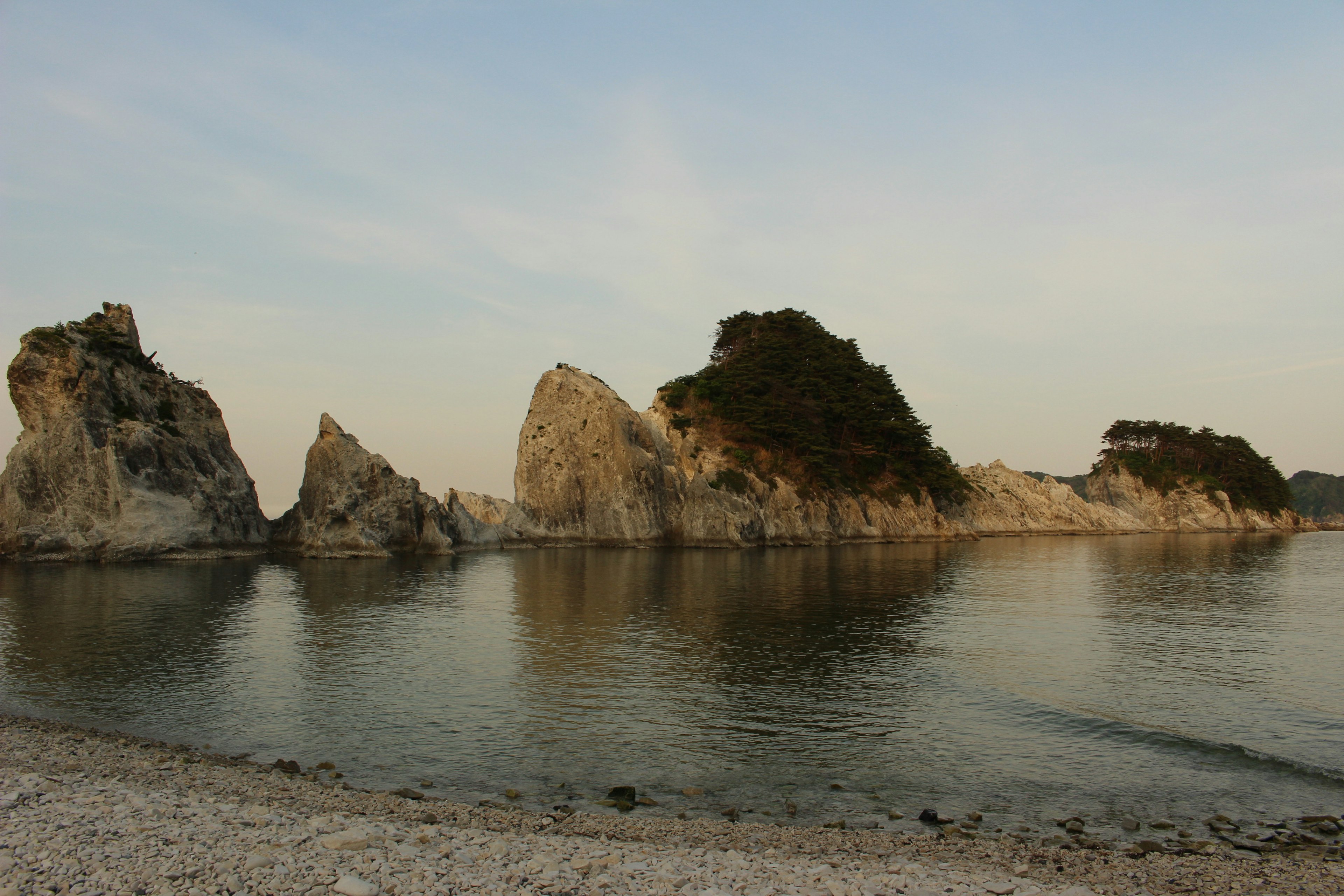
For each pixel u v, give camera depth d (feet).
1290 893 39.11
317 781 53.83
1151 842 45.52
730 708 72.95
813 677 84.74
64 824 41.29
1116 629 117.91
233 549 220.02
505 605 135.64
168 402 224.53
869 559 253.85
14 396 199.82
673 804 51.19
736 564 228.43
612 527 309.42
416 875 36.91
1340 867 42.19
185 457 216.95
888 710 72.49
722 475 327.26
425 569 200.03
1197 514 529.86
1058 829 48.08
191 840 39.86
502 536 298.76
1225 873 41.34
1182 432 566.77
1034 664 92.63
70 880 34.63
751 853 42.98
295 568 195.93
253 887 34.81
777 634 109.70
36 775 50.26
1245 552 317.01
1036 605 143.43
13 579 161.79
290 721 67.67
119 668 85.35
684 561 239.30
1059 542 380.37
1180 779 56.44
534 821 47.19
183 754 58.80
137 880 34.94
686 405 371.76
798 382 379.96
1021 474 507.71
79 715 68.69
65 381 200.03
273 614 121.90
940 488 420.77
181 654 92.73
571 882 37.17
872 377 415.64
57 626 109.40
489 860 39.47
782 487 334.85
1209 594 165.37
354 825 43.70
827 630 113.19
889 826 48.16
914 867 40.75
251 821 43.50
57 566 186.29
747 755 60.59
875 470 397.80
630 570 206.28
